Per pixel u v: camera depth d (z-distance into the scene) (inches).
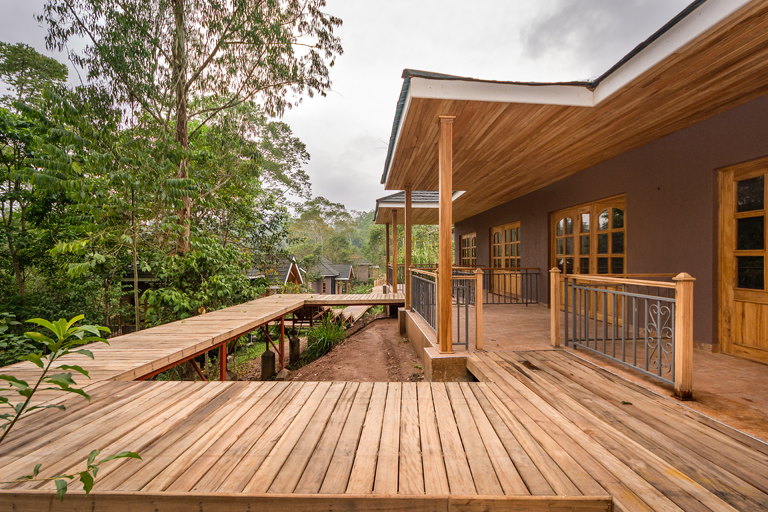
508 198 308.8
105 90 225.3
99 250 229.3
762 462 60.7
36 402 88.7
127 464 60.3
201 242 254.1
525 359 126.6
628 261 177.3
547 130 142.6
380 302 333.7
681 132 145.5
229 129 308.7
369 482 55.3
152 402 88.7
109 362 120.3
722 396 91.1
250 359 347.9
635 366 106.9
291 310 280.8
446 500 51.4
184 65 253.4
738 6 71.9
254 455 63.5
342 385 101.3
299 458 62.5
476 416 80.0
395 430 73.4
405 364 205.2
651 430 72.7
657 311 98.4
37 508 53.8
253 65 276.8
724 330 134.1
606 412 81.8
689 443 67.4
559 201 239.5
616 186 183.5
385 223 483.5
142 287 383.2
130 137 217.2
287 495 51.8
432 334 176.1
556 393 94.0
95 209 193.0
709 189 134.7
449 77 109.6
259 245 391.5
